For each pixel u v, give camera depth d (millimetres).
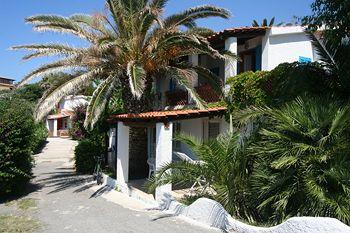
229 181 9039
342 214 6582
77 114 19484
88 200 12031
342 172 6891
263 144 8398
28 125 12828
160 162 11453
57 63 14023
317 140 7660
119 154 14047
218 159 9312
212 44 16047
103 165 17859
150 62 14734
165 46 14320
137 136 18078
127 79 14891
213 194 10016
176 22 15016
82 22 14727
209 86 15883
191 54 15375
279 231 7023
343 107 7625
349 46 9312
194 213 9461
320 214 7121
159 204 11117
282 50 15344
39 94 50625
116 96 17484
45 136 37719
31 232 8500
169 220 9367
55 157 26766
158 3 15336
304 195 7512
